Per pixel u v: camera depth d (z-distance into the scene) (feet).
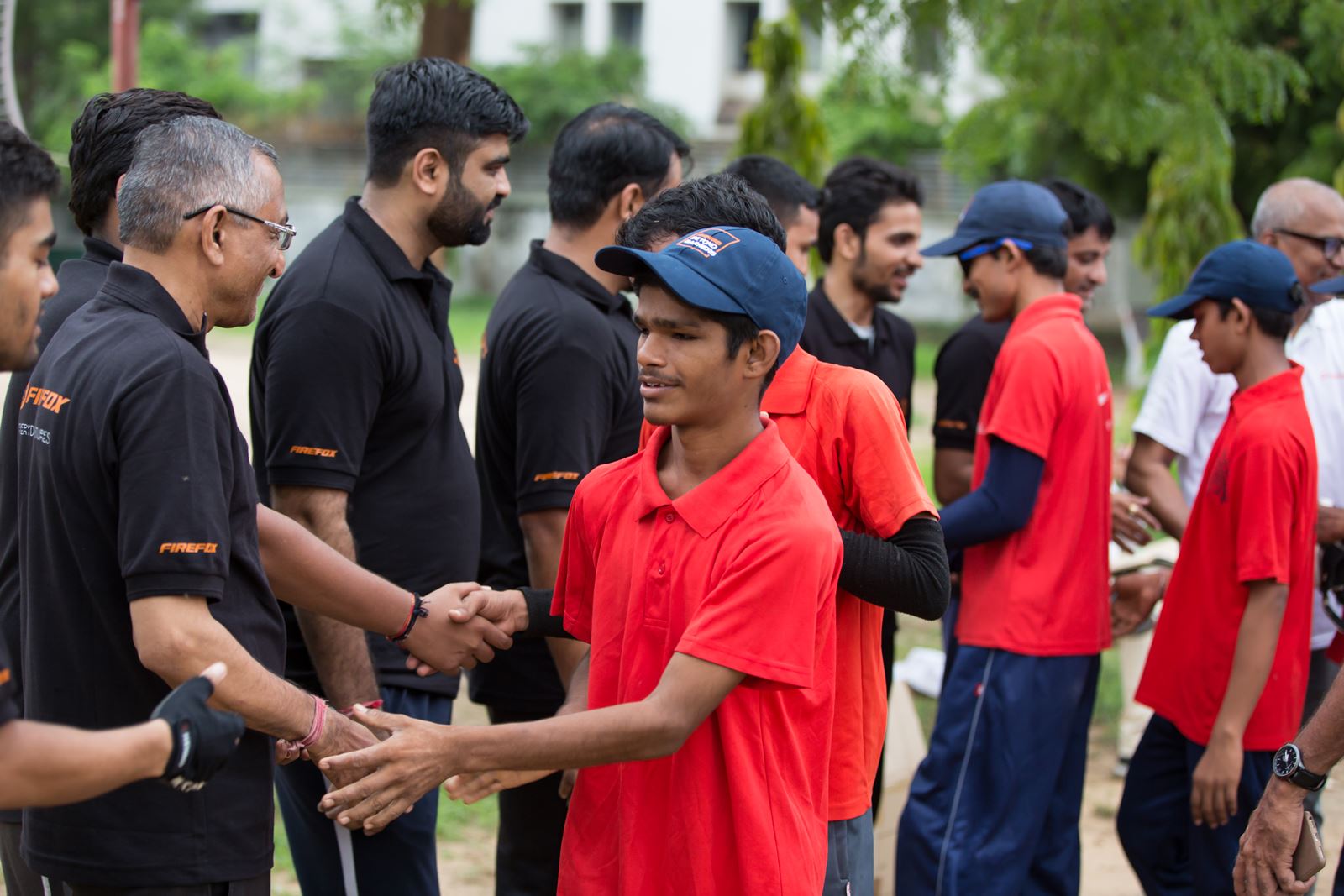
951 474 15.75
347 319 10.11
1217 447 12.00
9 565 8.79
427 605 9.87
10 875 9.57
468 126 10.61
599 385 11.32
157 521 7.50
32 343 6.93
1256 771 11.94
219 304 8.32
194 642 7.55
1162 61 23.88
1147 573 16.05
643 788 7.80
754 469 7.59
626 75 99.76
